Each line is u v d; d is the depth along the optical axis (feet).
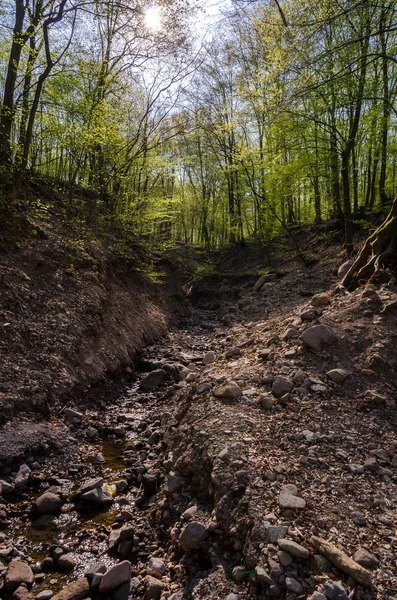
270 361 19.89
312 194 64.13
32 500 14.24
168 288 60.03
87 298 29.63
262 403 16.07
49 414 19.43
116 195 43.21
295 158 48.03
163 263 67.46
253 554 9.29
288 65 23.85
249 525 10.07
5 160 31.76
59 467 16.42
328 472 12.19
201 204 99.14
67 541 12.22
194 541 10.51
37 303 25.66
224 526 10.67
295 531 9.65
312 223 69.56
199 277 74.64
